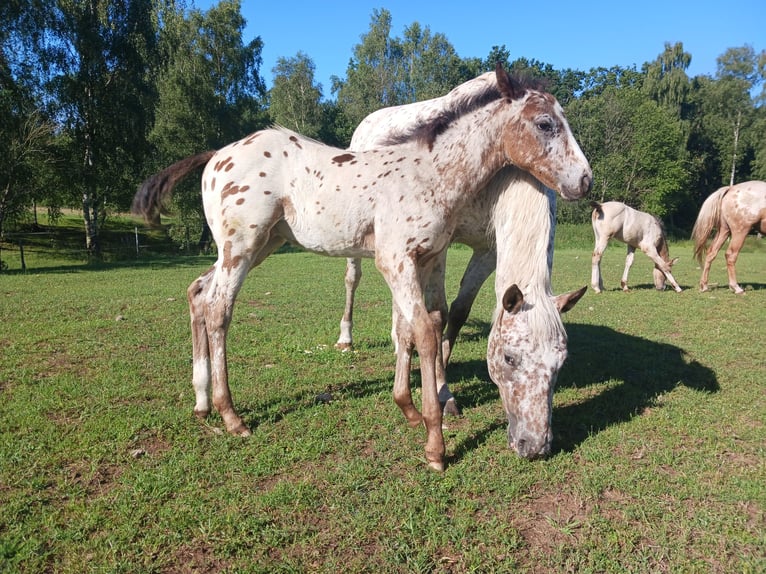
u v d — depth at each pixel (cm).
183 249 2709
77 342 625
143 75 2378
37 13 2005
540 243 352
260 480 313
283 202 373
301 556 244
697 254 1122
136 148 2302
